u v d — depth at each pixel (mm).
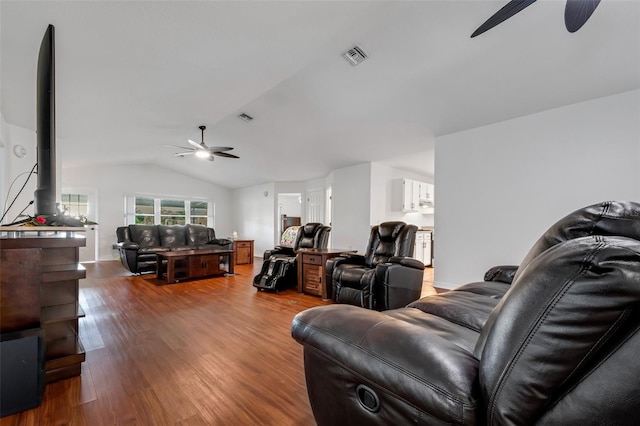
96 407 1500
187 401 1559
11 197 3436
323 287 3709
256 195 8953
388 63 2971
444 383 698
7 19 1757
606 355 577
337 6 2104
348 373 951
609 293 538
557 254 638
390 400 820
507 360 645
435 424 709
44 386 1574
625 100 2920
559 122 3309
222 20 2004
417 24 2441
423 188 6852
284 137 5203
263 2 1889
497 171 3777
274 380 1771
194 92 3145
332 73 3227
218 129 5039
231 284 4590
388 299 2914
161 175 8242
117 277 5035
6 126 3354
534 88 3057
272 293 4016
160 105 3461
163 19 1921
